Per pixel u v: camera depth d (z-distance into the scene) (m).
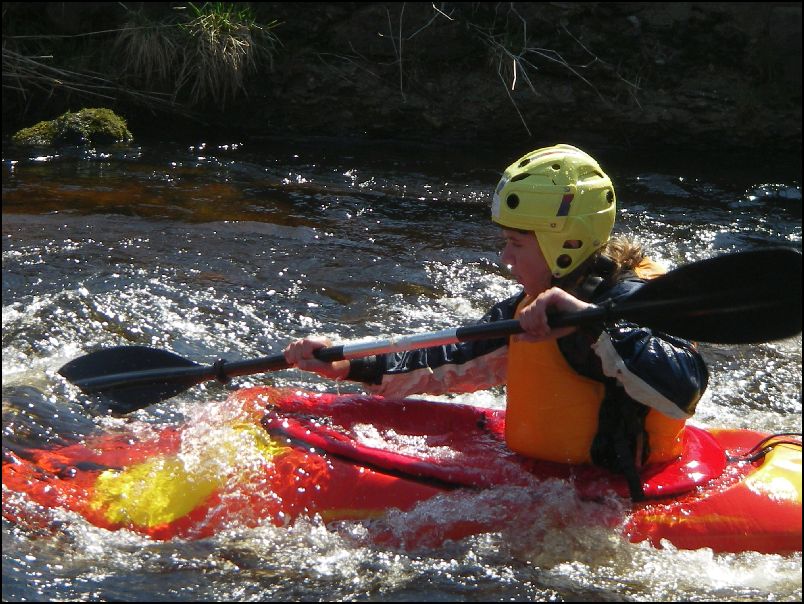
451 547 9.34
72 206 20.30
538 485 9.61
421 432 10.79
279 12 28.70
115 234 18.70
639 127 28.08
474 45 28.61
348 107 28.20
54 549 9.25
